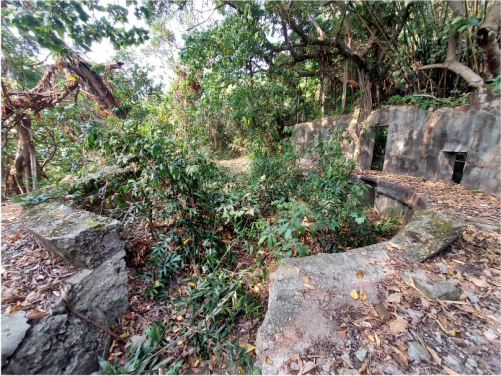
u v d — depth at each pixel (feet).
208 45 17.70
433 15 14.06
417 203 10.11
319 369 3.46
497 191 10.12
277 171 12.41
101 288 5.74
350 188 9.88
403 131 14.60
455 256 5.95
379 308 4.41
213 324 5.16
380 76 18.28
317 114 23.80
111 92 19.81
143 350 4.14
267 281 7.00
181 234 8.23
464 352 3.56
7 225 7.89
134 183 7.13
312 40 17.49
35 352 3.93
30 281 5.15
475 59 11.86
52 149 21.77
